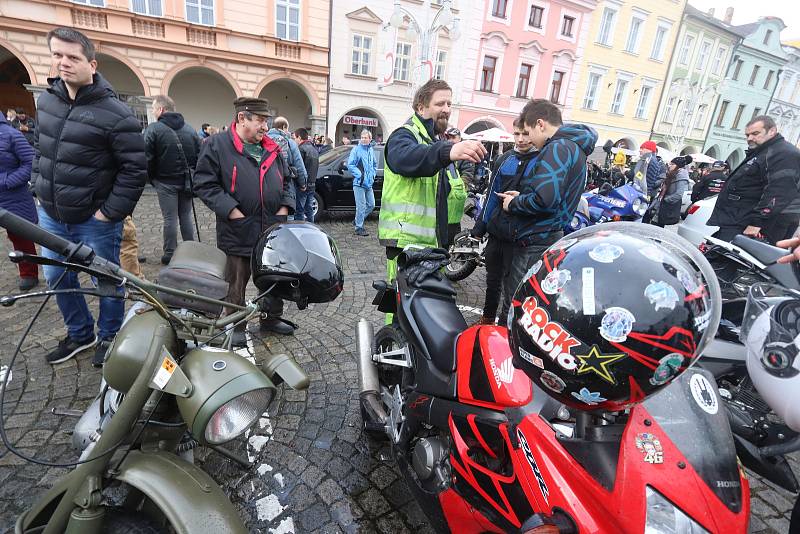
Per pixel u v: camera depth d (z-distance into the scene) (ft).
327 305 13.69
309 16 50.06
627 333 2.75
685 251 3.18
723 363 6.99
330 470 7.22
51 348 9.87
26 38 38.45
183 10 43.98
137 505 4.40
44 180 8.37
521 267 9.95
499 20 62.49
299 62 51.11
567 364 2.95
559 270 3.12
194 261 6.15
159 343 4.04
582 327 2.87
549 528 3.16
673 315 2.76
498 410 4.78
